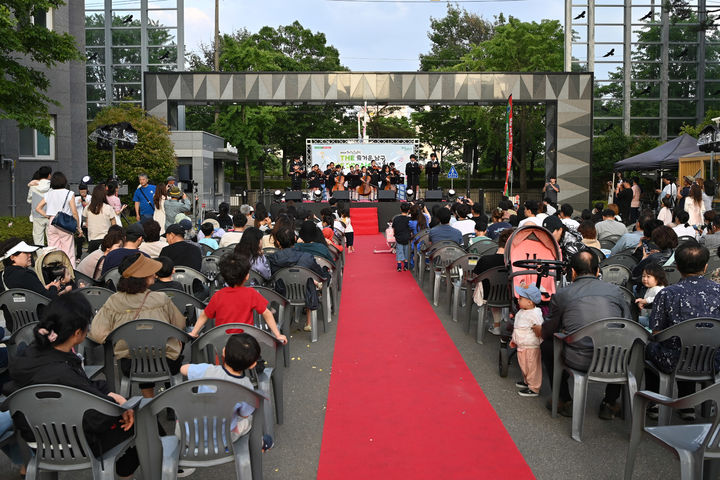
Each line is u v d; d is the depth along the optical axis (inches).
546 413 189.2
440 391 209.5
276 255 275.9
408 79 991.6
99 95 1322.6
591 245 287.9
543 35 1486.2
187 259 253.3
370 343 272.1
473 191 1501.0
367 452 162.6
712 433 119.0
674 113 1455.5
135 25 1316.4
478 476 148.6
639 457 158.7
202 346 167.2
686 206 479.5
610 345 166.1
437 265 350.9
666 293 166.2
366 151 1042.1
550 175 1032.8
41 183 396.5
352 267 503.5
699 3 1421.0
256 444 130.0
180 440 123.0
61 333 120.4
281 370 180.7
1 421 132.3
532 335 200.1
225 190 1285.7
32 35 477.4
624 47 1444.4
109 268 244.1
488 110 1493.6
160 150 904.9
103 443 122.2
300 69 1651.1
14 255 213.0
